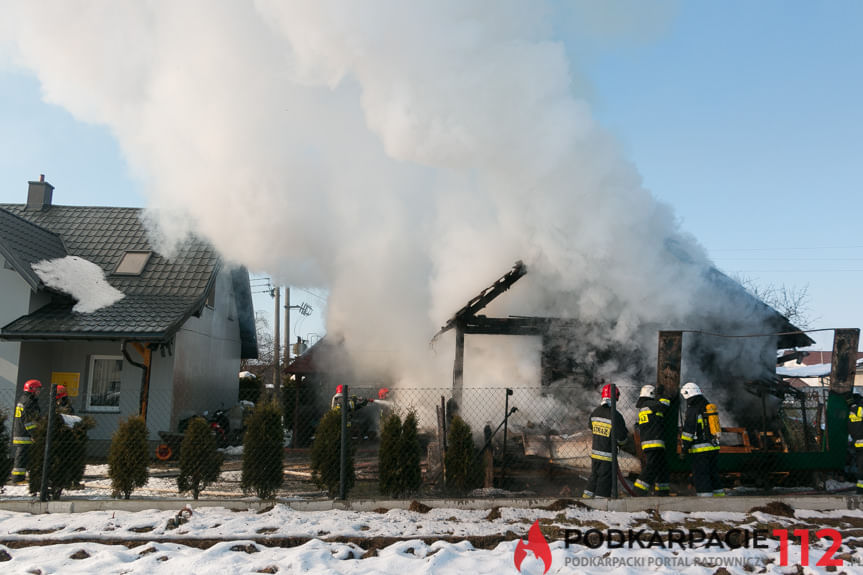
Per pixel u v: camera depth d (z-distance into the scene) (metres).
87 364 14.52
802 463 8.69
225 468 11.55
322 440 7.85
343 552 5.54
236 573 5.02
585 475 9.13
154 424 14.20
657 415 7.85
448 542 5.85
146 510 7.15
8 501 7.19
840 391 8.72
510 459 9.36
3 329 12.89
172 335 13.34
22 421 9.16
